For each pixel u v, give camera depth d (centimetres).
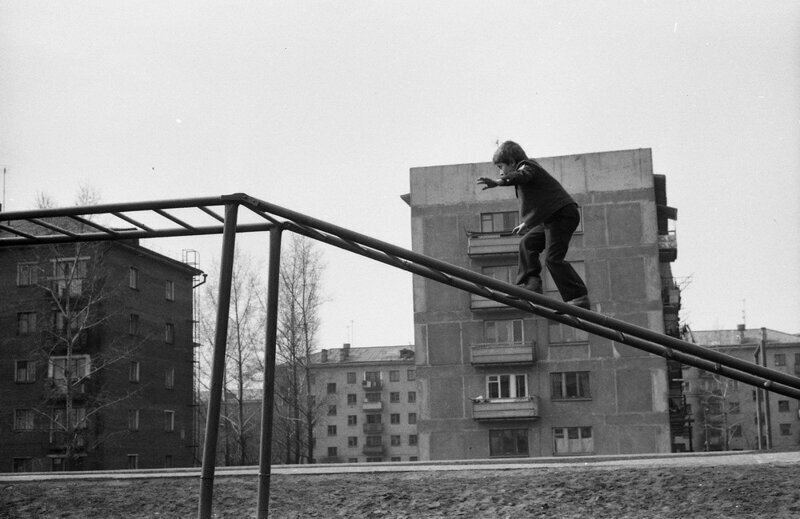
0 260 5016
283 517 1178
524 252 793
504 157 793
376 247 820
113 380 4922
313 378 6112
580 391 4478
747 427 10819
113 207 853
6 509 1274
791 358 11238
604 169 4475
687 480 1240
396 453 11100
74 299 4753
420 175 4688
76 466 4766
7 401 4912
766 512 1091
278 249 902
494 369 4578
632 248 4397
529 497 1212
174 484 1421
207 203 830
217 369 803
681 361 816
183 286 5897
